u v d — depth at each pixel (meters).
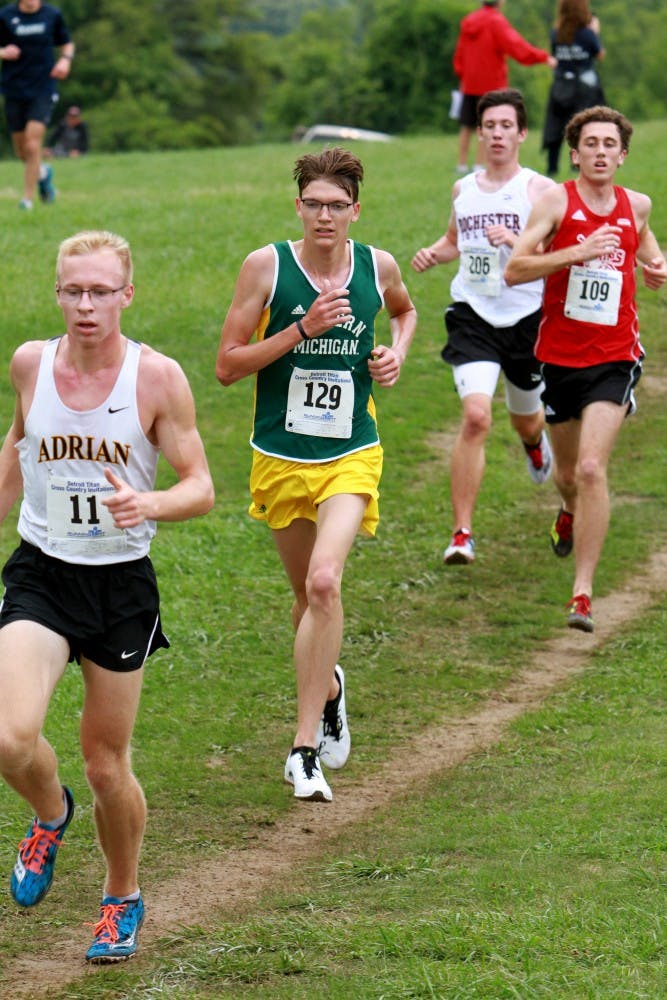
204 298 38.16
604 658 20.77
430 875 13.73
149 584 12.55
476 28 52.75
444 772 17.09
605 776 16.09
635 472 29.50
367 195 51.94
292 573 17.27
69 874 14.62
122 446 12.18
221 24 195.25
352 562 24.47
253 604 22.67
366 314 16.47
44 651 12.04
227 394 32.28
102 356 12.10
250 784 16.92
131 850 12.60
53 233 45.31
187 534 25.05
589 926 12.05
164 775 17.09
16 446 12.91
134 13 181.50
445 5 174.25
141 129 173.38
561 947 11.70
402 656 21.03
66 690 19.53
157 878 14.43
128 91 176.25
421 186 53.81
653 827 14.31
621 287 20.97
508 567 24.70
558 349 21.28
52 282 39.03
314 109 187.38
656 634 21.41
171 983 11.92
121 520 11.74
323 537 15.95
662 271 21.38
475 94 53.38
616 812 14.87
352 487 16.28
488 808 15.66
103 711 12.35
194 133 177.88
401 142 73.88
